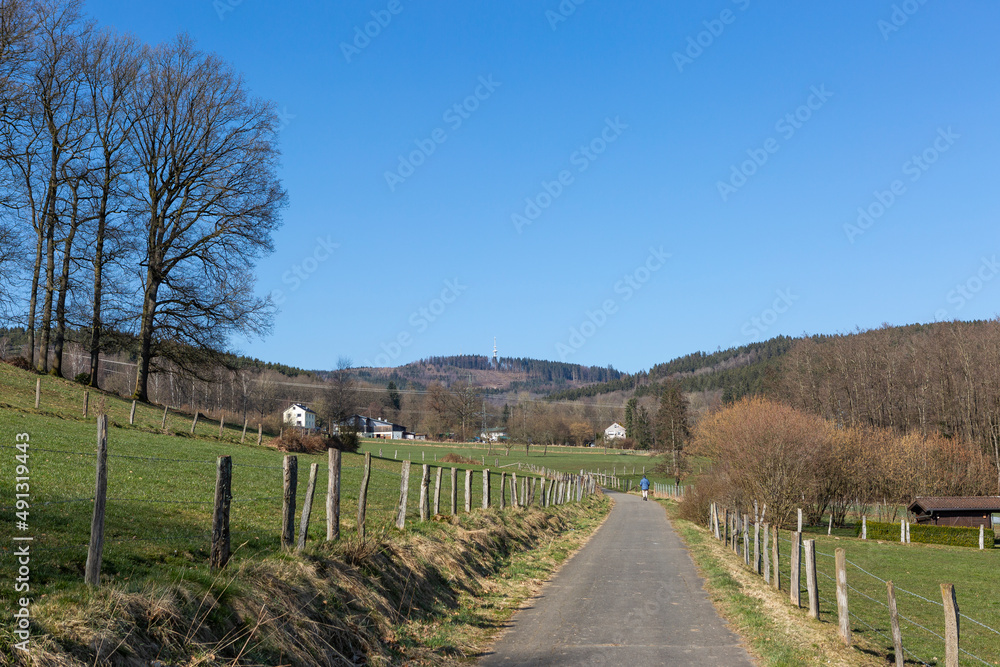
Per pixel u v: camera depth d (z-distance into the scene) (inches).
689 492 1727.4
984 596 996.6
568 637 452.8
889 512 2186.3
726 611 549.0
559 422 6146.7
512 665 386.3
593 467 4320.9
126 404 1617.9
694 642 443.8
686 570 781.9
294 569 395.5
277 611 346.0
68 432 1031.0
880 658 440.5
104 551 390.6
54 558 351.3
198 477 807.7
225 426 1836.9
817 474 1758.1
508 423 5334.6
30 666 230.1
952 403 2874.0
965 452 2311.8
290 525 438.0
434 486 1403.8
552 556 853.8
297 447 1705.2
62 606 269.0
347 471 1391.5
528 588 633.6
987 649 682.2
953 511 2005.4
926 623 758.5
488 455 4183.1
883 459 2118.6
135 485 678.5
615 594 615.2
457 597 543.5
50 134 1679.4
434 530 682.8
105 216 1716.3
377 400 6250.0
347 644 370.6
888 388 3125.0
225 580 342.0
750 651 424.2
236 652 303.3
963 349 2854.3
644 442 5753.0
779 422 1686.8
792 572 608.4
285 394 4744.1
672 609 552.1
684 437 4094.5
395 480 1393.9
